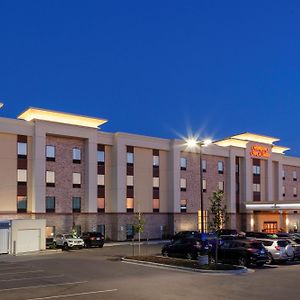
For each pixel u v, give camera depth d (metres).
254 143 67.69
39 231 39.84
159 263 27.19
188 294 17.03
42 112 47.09
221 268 24.50
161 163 58.06
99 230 51.81
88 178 50.28
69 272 24.02
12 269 25.61
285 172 73.81
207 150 61.66
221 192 36.16
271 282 20.31
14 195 45.16
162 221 57.19
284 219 69.56
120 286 18.97
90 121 51.09
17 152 45.72
